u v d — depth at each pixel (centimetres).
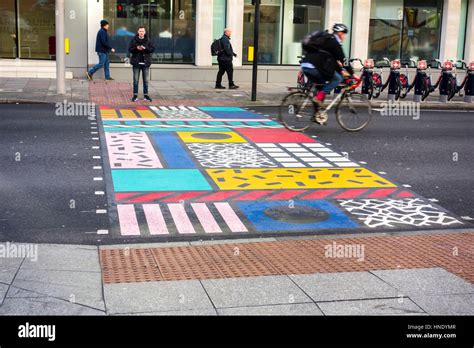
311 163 1144
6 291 543
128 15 2398
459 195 965
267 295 550
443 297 554
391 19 2673
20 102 1788
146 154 1165
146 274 599
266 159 1163
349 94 1463
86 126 1434
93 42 2383
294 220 816
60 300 529
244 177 1027
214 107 1852
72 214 810
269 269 618
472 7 2712
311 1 2573
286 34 2575
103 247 686
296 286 571
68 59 2389
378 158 1203
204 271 609
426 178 1062
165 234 750
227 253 669
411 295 557
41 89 2050
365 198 933
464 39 2753
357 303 537
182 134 1377
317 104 1427
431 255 678
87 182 962
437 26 2719
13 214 801
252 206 871
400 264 643
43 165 1053
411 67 2719
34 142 1230
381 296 553
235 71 2500
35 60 2422
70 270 603
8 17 2397
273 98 2073
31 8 2406
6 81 2211
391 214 859
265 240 723
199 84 2378
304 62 1414
